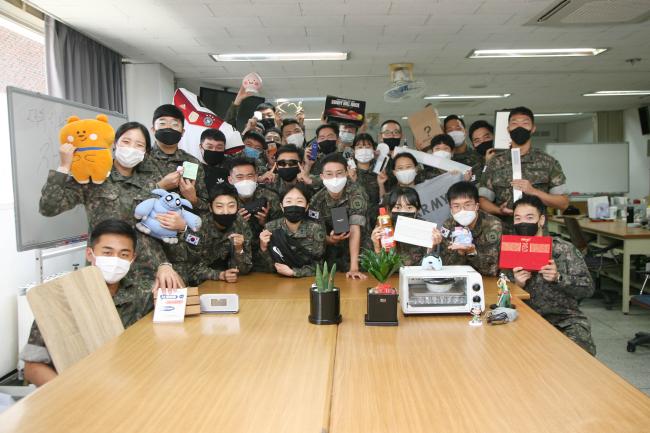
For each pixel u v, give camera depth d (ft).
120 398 3.83
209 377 4.21
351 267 8.56
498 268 7.84
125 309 6.42
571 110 33.94
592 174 29.22
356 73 20.76
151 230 6.96
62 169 6.73
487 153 11.28
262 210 8.98
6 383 10.44
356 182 9.65
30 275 11.34
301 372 4.29
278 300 6.84
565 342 4.99
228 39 15.48
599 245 17.80
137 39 15.33
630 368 10.71
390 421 3.43
